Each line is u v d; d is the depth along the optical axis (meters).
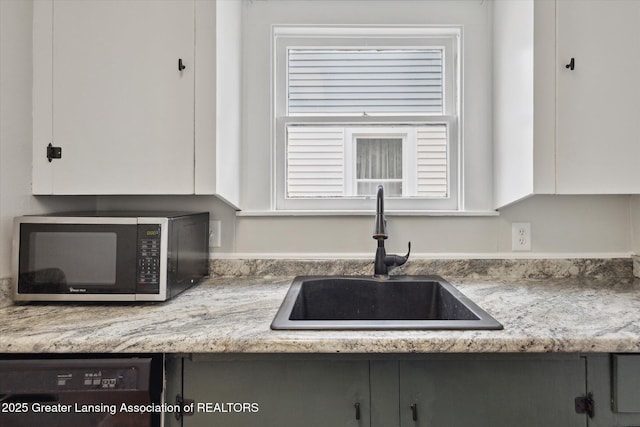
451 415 0.88
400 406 0.88
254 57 1.56
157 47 1.21
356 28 1.56
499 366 0.88
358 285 1.43
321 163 1.63
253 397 0.88
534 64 1.23
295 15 1.56
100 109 1.21
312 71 1.64
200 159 1.22
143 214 1.26
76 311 1.04
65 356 0.85
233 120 1.43
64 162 1.21
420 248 1.52
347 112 1.64
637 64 1.22
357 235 1.53
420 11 1.55
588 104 1.23
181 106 1.22
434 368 0.88
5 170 1.12
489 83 1.54
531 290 1.27
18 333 0.86
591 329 0.87
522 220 1.52
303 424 0.88
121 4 1.21
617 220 1.51
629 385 0.86
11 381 0.82
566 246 1.51
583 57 1.23
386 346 0.82
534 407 0.88
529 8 1.25
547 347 0.81
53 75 1.20
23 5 1.17
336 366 0.88
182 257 1.22
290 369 0.88
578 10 1.22
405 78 1.63
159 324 0.92
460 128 1.56
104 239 1.09
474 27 1.55
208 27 1.22
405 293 1.41
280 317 0.96
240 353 0.88
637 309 1.04
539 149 1.23
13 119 1.14
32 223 1.09
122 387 0.82
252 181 1.56
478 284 1.37
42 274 1.09
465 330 0.86
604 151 1.23
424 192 1.63
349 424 0.88
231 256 1.52
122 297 1.09
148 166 1.22
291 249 1.53
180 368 0.88
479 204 1.55
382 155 1.64
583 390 0.87
